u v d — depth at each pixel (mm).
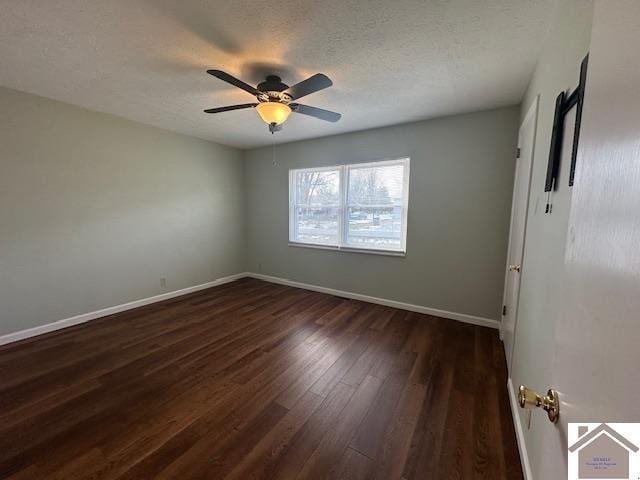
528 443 1345
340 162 3826
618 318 407
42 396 1883
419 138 3213
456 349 2527
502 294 2932
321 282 4234
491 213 2916
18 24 1549
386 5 1400
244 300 3844
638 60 391
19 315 2652
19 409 1760
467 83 2240
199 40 1700
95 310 3170
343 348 2545
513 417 1694
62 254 2891
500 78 2143
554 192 1250
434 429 1626
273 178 4566
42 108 2660
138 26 1571
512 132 2740
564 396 601
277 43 1728
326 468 1386
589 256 533
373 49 1782
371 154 3557
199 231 4234
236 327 2977
